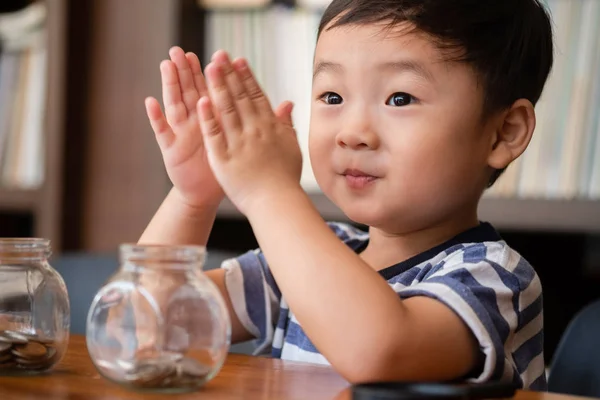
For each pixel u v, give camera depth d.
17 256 0.74
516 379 0.83
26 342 0.71
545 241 1.79
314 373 0.76
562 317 1.77
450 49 0.94
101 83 1.94
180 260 0.66
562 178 1.56
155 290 0.65
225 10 1.87
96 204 1.95
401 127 0.94
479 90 0.96
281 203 0.79
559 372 1.13
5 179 2.12
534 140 1.58
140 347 0.65
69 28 1.94
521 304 0.87
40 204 1.97
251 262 1.14
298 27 1.80
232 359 0.82
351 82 0.96
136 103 1.91
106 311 0.66
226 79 0.81
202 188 1.01
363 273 0.75
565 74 1.56
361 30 0.96
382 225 0.99
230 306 1.12
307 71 1.78
